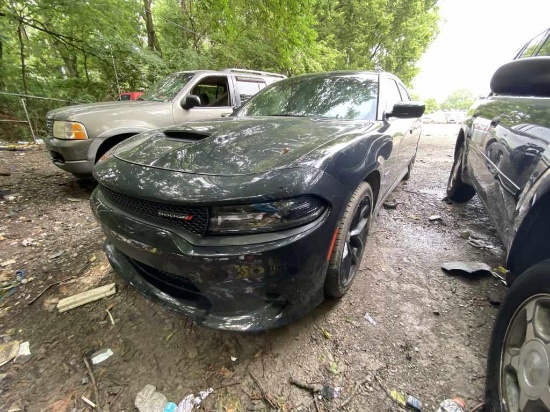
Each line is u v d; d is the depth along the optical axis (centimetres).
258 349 154
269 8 880
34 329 167
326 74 286
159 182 136
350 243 187
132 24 903
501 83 123
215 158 146
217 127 197
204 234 125
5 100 756
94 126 334
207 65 962
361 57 1795
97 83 941
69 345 157
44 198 359
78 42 830
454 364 146
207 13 949
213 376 141
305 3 894
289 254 124
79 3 686
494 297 189
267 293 131
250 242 122
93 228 285
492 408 115
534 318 103
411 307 183
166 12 995
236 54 982
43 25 768
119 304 185
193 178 133
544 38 220
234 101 486
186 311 143
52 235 270
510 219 151
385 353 152
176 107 408
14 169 469
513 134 165
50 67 962
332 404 129
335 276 166
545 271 102
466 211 334
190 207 125
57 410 126
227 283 126
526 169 140
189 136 185
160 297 152
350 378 140
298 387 136
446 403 127
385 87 257
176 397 132
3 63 805
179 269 130
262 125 198
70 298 186
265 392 134
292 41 952
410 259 236
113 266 174
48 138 353
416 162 600
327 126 196
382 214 325
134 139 205
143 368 145
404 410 126
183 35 1031
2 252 240
